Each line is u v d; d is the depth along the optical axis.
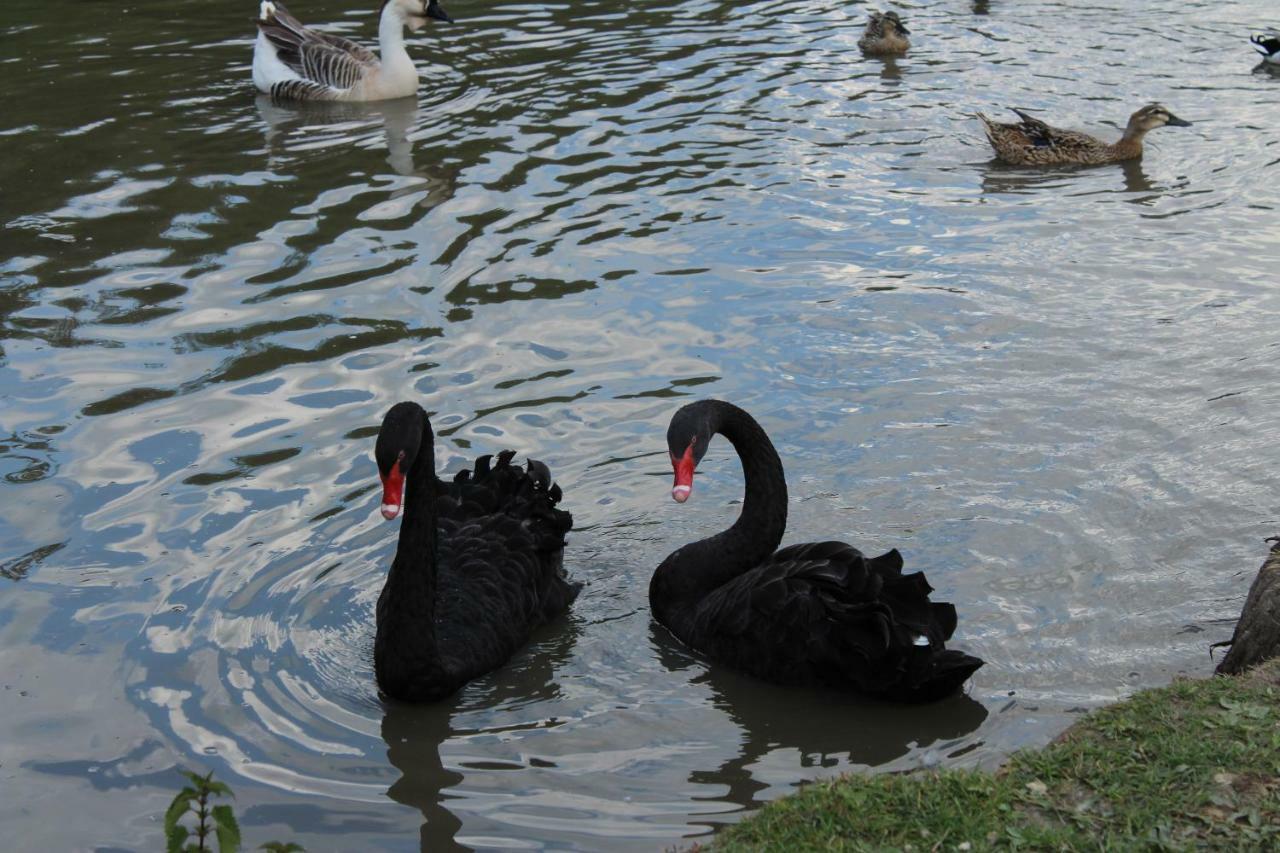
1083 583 7.41
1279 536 7.55
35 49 18.59
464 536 7.73
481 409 9.45
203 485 8.55
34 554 7.86
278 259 11.91
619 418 9.37
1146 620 7.08
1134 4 20.55
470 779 6.18
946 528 7.97
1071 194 13.48
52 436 9.13
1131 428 8.95
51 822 5.86
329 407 9.47
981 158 14.50
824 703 6.77
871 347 10.27
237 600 7.48
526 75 17.23
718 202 13.12
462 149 14.63
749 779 6.12
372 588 7.66
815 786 5.56
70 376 9.93
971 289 11.22
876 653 6.52
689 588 7.52
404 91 16.50
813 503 8.27
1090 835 5.05
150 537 8.02
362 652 7.19
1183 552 7.66
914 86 16.84
